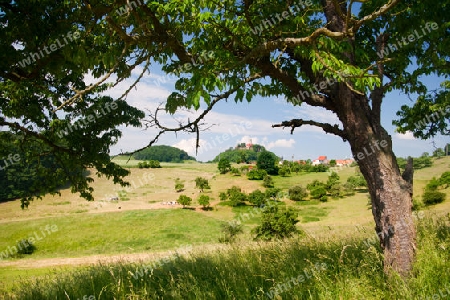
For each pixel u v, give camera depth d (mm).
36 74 5113
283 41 3162
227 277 4109
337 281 3529
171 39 3736
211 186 73375
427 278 3244
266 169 83312
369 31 5445
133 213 46969
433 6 4566
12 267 21859
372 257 3965
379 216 3957
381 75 4387
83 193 10844
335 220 38219
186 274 4184
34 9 4750
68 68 5449
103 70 5086
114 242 34969
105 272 5367
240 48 4219
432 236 4055
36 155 9672
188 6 3609
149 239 35656
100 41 4668
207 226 40938
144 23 3387
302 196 56031
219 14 3896
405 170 4016
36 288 5219
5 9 4816
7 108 7918
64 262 23938
